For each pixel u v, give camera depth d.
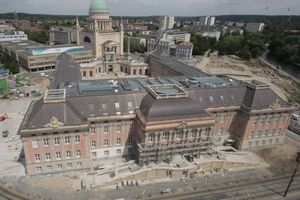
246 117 107.56
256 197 82.75
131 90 108.44
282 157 108.31
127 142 100.81
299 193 86.06
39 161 85.44
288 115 112.69
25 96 161.75
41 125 81.12
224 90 113.88
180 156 95.81
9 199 75.75
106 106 96.00
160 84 112.75
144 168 88.81
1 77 196.88
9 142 107.31
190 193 82.62
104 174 88.88
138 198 78.94
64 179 86.06
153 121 87.31
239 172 95.75
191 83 122.56
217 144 115.19
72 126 83.06
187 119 90.88
